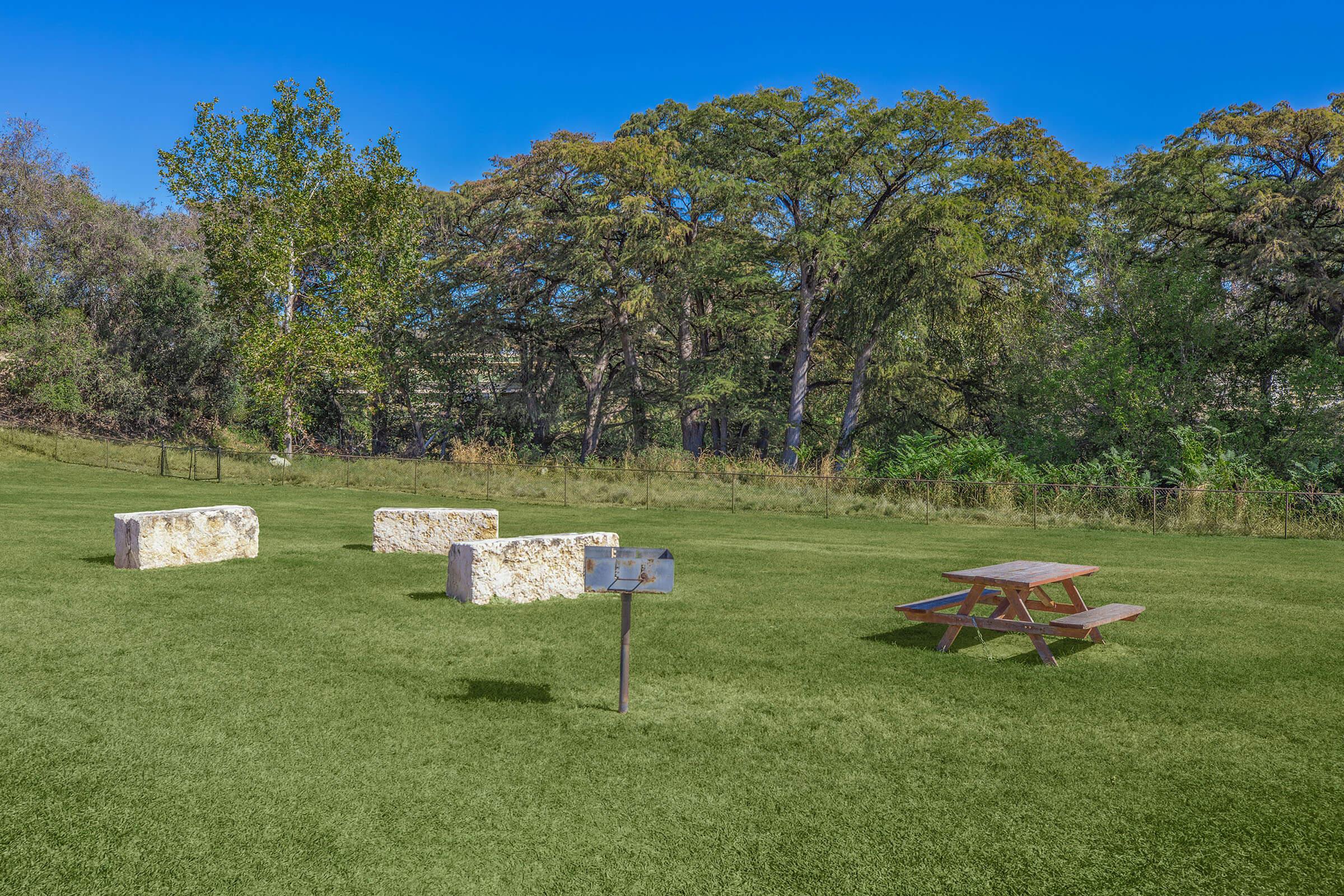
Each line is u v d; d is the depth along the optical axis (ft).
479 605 32.89
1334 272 108.88
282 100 121.08
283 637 27.25
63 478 94.43
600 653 26.22
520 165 143.74
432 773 16.84
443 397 165.07
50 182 140.46
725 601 34.73
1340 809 15.69
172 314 146.72
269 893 12.49
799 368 136.77
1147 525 73.67
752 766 17.46
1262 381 110.11
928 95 126.00
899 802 15.81
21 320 134.00
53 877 12.84
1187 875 13.32
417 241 134.62
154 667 23.72
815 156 129.80
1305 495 72.90
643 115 153.28
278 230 118.01
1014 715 20.86
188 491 86.38
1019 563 30.09
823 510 82.69
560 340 158.51
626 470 99.91
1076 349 107.34
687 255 134.00
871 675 24.26
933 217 111.96
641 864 13.44
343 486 99.09
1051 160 126.41
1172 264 113.80
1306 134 105.50
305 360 123.13
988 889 12.81
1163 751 18.53
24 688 21.62
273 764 17.17
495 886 12.71
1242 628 30.78
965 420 139.23
